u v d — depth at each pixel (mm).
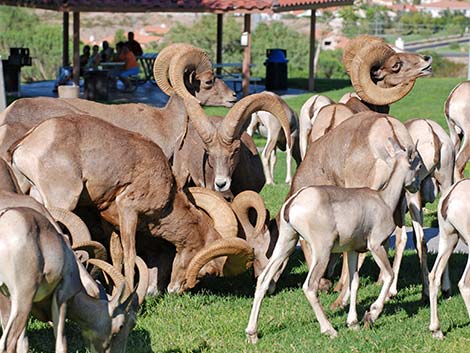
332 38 85875
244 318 13102
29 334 12203
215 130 15555
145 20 112188
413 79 17125
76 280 10328
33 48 64188
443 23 97625
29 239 9625
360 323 12828
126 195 13453
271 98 15523
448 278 14281
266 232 14594
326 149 14422
